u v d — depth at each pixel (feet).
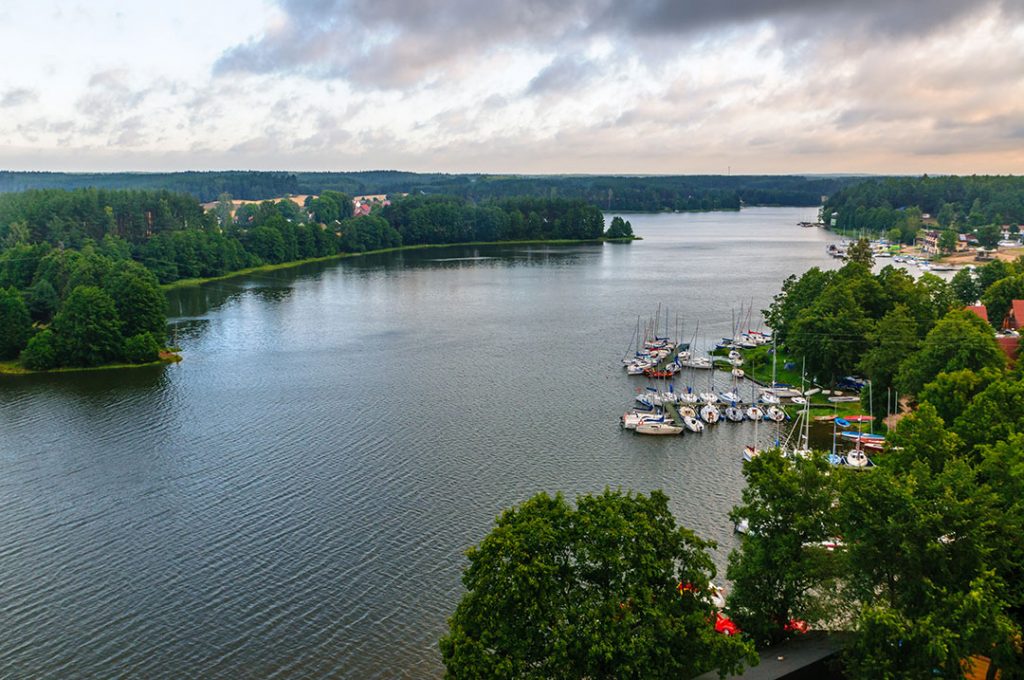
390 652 269.44
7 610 293.84
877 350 494.59
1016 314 641.40
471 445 449.06
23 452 441.68
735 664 222.69
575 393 552.41
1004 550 220.02
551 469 415.44
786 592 241.35
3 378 608.19
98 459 430.20
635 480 401.49
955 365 424.05
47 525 355.77
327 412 509.35
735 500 377.30
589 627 203.62
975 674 234.99
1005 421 305.73
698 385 580.30
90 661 266.77
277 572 316.60
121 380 595.06
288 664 264.11
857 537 223.71
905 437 290.15
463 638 205.98
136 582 310.86
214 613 291.58
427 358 652.07
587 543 219.61
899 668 207.21
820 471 247.29
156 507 372.17
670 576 219.20
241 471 412.16
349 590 303.89
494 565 212.64
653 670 202.28
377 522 355.56
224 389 565.12
